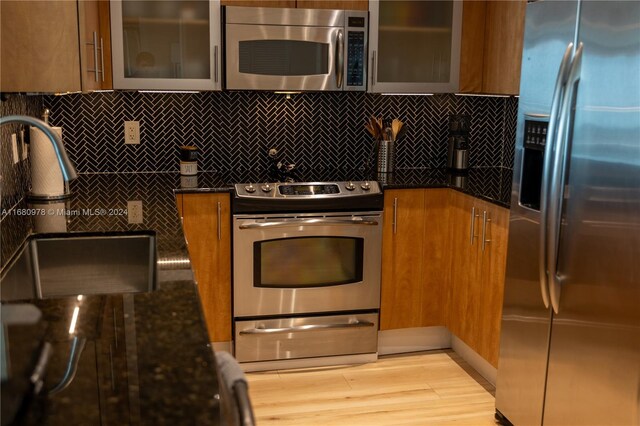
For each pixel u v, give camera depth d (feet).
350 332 11.38
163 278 5.41
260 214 10.69
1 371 3.48
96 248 7.29
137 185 10.78
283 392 10.38
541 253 7.68
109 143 11.94
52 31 7.09
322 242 10.98
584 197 7.18
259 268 10.83
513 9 10.65
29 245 7.03
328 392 10.39
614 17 6.66
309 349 11.30
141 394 3.18
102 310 4.55
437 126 13.02
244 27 10.71
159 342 3.91
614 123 6.70
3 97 7.57
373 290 11.37
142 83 10.69
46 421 2.92
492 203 9.74
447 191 11.30
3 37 6.92
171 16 10.60
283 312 11.10
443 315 11.78
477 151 13.11
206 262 10.73
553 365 7.96
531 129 8.19
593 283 7.14
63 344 3.89
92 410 3.02
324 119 12.56
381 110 12.73
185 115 12.08
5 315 4.44
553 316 7.89
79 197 9.72
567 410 7.75
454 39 11.59
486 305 10.11
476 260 10.38
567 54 7.20
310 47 11.04
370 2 11.16
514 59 10.66
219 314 10.96
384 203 11.13
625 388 6.80
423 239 11.41
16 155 9.24
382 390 10.48
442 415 9.67
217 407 3.04
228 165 12.39
